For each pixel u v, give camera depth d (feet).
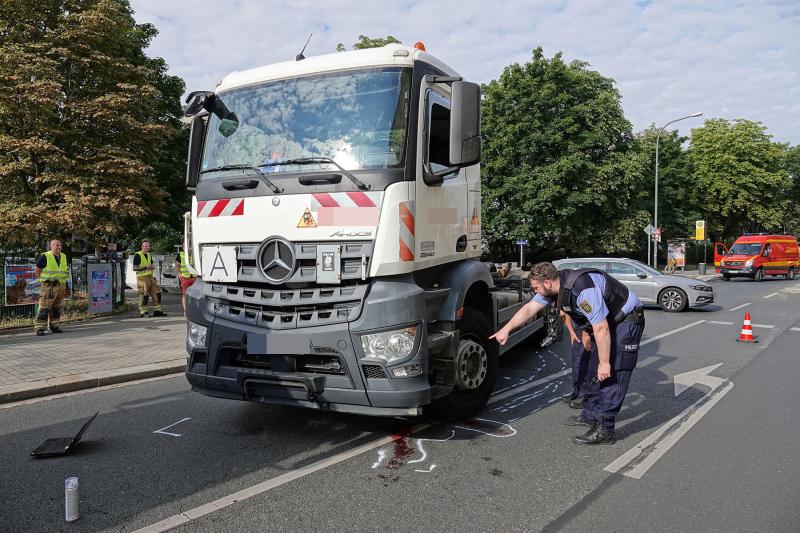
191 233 14.94
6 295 36.65
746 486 11.71
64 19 49.21
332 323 12.36
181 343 28.94
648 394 19.29
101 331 33.45
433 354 13.61
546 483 11.84
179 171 67.92
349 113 13.33
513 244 101.60
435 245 14.01
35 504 10.83
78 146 49.98
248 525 9.98
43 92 43.45
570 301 14.03
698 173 143.23
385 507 10.68
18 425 16.10
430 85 13.66
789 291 69.00
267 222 13.07
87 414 17.12
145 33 64.44
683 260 119.44
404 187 12.60
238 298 13.38
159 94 50.96
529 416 16.78
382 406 12.18
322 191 12.60
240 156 14.11
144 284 40.60
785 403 18.11
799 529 9.89
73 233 47.85
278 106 14.06
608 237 98.43
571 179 88.38
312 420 16.28
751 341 30.22
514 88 91.56
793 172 194.80
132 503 10.89
